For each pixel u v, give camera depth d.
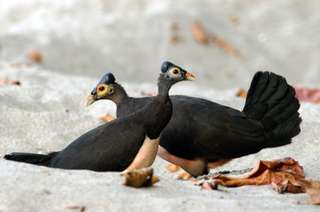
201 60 24.94
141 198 8.47
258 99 11.10
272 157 11.69
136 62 24.50
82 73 23.27
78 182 8.80
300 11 27.64
